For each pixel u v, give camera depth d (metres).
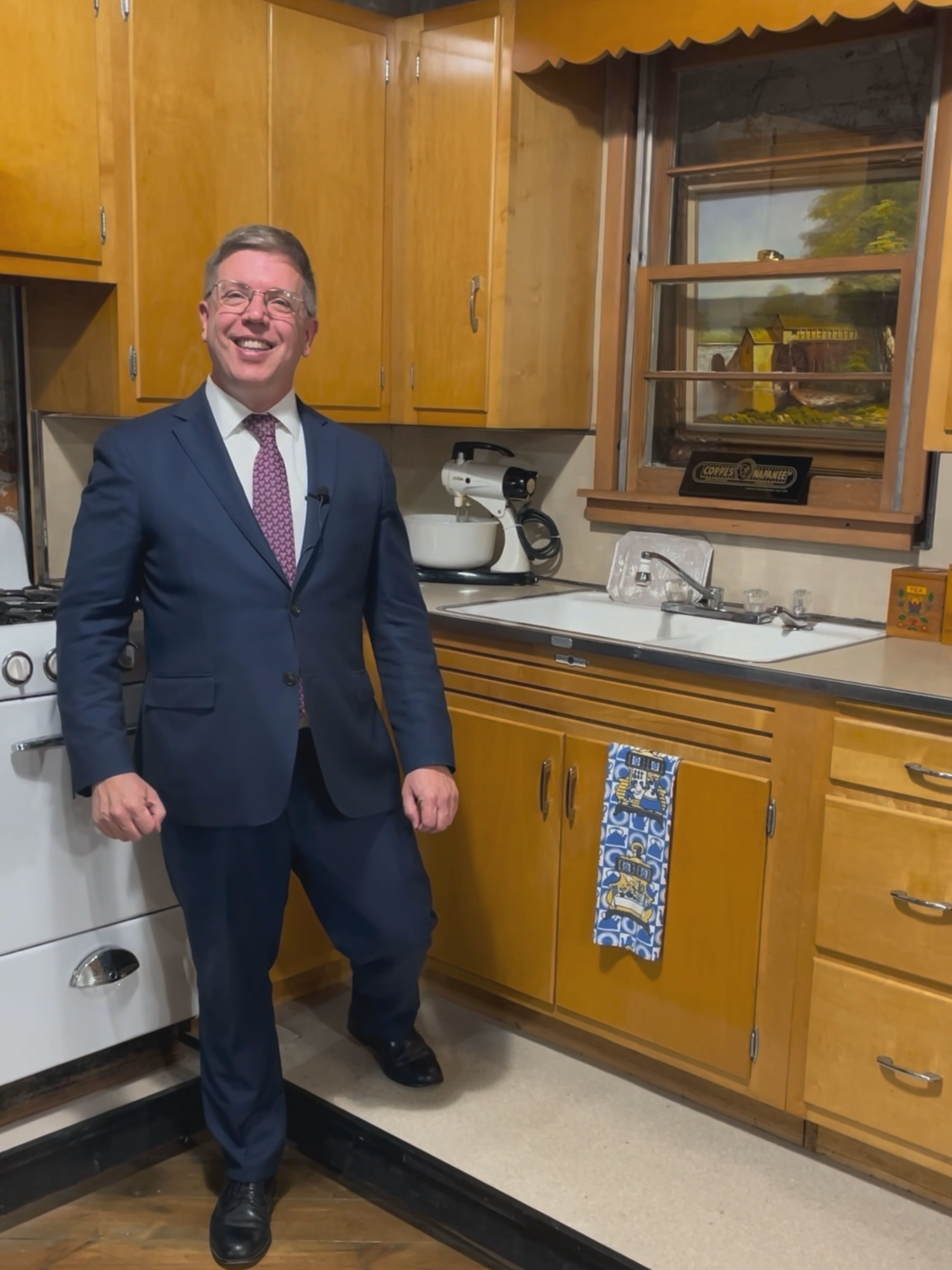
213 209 2.60
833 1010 2.10
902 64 2.53
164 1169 2.20
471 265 2.84
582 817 2.41
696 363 2.94
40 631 2.05
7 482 2.68
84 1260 1.95
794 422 2.77
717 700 2.21
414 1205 2.02
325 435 1.98
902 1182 2.14
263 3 2.62
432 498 3.37
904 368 2.54
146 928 2.23
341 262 2.86
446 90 2.83
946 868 1.94
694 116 2.88
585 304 3.02
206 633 1.84
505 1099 2.38
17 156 2.29
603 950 2.41
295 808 1.99
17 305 2.65
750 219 2.81
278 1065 2.05
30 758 2.02
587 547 3.10
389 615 2.09
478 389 2.88
